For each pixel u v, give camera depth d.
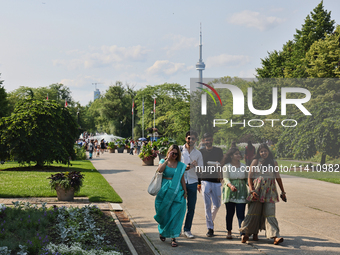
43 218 6.91
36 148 19.62
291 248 5.82
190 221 6.54
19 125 19.56
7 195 10.55
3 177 15.40
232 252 5.60
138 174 18.64
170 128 70.81
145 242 6.20
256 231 6.16
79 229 6.58
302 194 12.09
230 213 6.42
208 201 6.62
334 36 32.59
